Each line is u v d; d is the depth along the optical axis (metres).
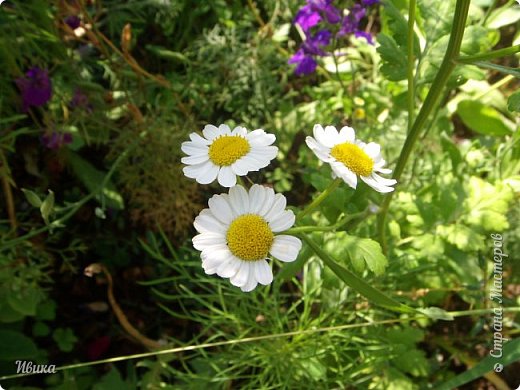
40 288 0.16
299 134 0.21
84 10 0.17
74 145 0.18
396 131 0.19
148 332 0.18
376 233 0.15
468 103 0.19
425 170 0.18
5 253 0.16
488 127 0.19
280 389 0.15
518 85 0.21
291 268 0.12
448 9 0.13
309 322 0.16
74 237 0.19
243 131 0.10
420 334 0.15
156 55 0.22
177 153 0.18
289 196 0.21
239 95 0.21
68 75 0.19
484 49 0.15
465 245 0.14
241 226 0.09
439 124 0.19
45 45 0.19
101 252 0.18
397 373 0.15
